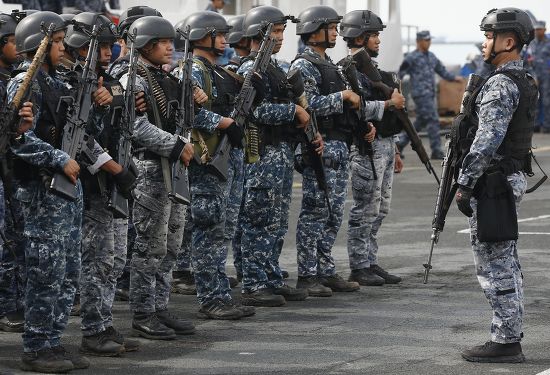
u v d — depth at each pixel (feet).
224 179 34.19
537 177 77.15
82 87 28.45
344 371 29.19
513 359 29.96
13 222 32.63
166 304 33.55
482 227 29.40
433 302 38.52
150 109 31.55
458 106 112.16
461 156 30.27
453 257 47.83
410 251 49.34
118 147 29.94
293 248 50.26
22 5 57.21
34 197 28.07
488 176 29.50
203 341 32.58
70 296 29.30
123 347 30.81
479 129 29.40
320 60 39.24
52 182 27.53
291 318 35.78
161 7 69.62
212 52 34.94
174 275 40.40
